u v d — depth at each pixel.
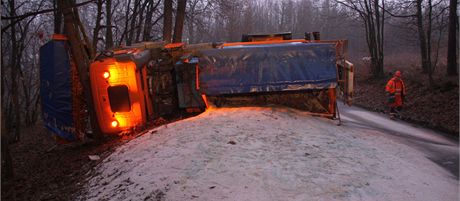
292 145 7.82
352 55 51.00
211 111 10.61
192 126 8.89
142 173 6.60
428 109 15.81
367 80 27.33
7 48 23.19
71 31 10.04
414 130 12.52
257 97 11.34
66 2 9.95
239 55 10.93
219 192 5.70
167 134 8.52
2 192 7.61
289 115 10.29
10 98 23.02
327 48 10.98
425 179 7.08
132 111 10.27
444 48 33.03
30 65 34.12
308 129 9.23
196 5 31.36
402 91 14.70
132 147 8.25
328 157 7.37
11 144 16.98
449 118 13.67
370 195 5.91
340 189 5.97
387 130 12.26
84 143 10.91
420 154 9.09
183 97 11.17
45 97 11.10
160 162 6.88
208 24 37.94
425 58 23.95
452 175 7.72
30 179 8.38
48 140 15.70
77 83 10.74
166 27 21.86
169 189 5.86
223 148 7.36
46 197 6.85
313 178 6.29
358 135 9.84
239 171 6.36
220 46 11.80
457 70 20.42
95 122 10.28
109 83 10.12
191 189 5.81
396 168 7.42
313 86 10.89
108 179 6.88
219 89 10.92
